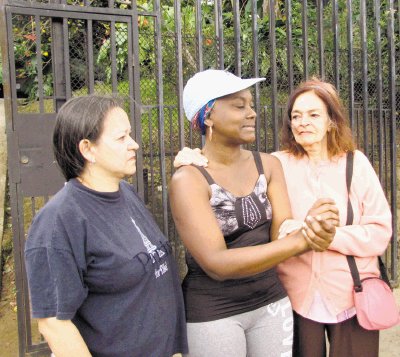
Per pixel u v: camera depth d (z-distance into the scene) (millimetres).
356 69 4734
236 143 1798
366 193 2027
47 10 2623
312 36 4926
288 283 2064
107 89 4020
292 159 2127
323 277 1992
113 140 1497
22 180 2584
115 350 1506
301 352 2053
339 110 2057
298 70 4680
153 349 1563
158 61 3158
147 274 1545
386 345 3221
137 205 1700
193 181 1733
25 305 2660
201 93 1748
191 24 4680
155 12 3092
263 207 1833
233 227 1771
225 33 4703
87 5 2771
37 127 2592
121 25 4000
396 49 4977
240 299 1803
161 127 3240
